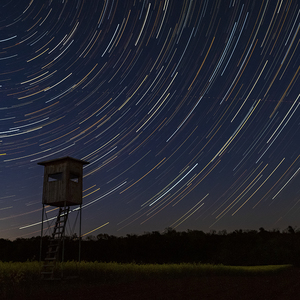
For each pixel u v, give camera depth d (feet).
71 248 155.63
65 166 56.03
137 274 64.28
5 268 50.75
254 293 51.60
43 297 41.73
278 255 177.47
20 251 147.54
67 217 54.65
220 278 75.97
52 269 50.85
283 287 60.95
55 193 55.62
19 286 44.83
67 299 40.78
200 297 45.27
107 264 67.87
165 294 46.62
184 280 67.05
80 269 56.03
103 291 47.60
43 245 148.66
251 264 178.60
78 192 57.16
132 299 41.86
